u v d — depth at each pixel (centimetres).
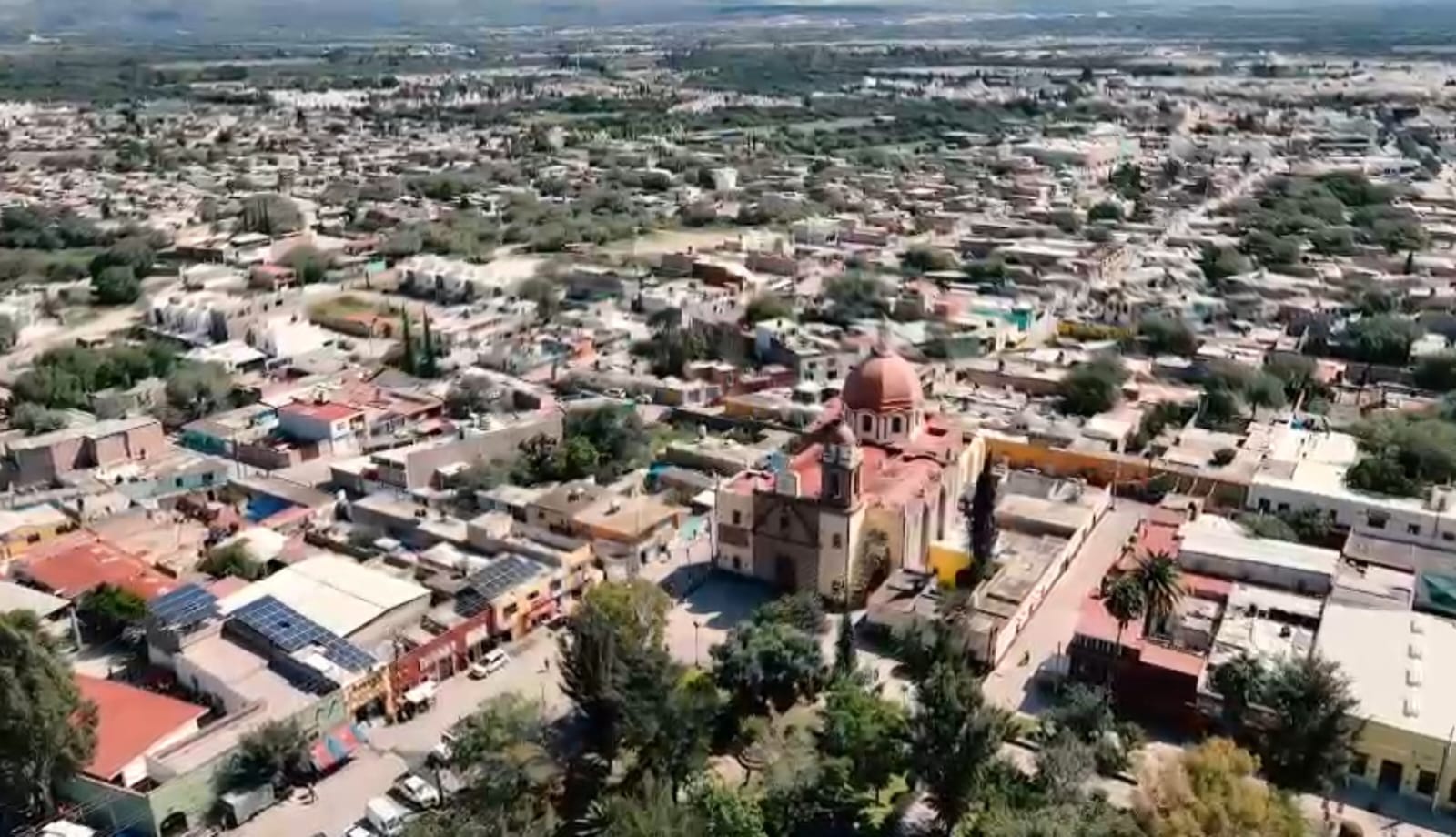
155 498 14425
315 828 8938
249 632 10588
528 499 14012
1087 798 8569
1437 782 9038
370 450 15925
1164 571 10381
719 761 9756
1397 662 10050
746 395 17800
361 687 10069
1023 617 11562
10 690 8400
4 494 14225
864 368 13462
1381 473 13688
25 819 8756
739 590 12500
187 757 9062
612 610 10150
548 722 10138
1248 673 9644
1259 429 15950
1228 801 7831
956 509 13538
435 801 9050
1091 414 16962
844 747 9231
